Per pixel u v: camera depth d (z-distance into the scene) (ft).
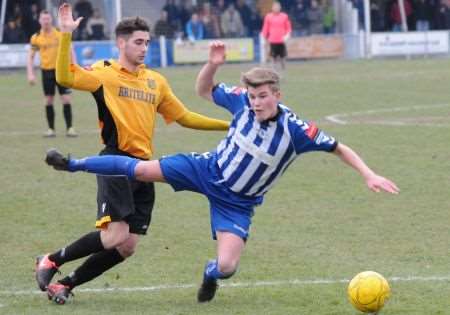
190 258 61.67
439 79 190.49
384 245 64.39
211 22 255.91
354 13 265.95
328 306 49.67
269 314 48.29
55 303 50.75
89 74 50.85
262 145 47.03
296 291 53.01
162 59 246.06
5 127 132.26
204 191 48.49
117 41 51.90
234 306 49.98
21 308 49.78
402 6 271.69
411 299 50.90
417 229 68.95
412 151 104.22
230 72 215.51
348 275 56.54
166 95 53.26
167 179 48.24
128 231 51.24
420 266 58.54
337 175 91.40
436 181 86.94
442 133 117.70
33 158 104.53
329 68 228.43
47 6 246.47
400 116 135.64
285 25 214.90
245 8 262.67
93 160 47.62
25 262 61.05
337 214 74.59
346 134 118.62
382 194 81.92
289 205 78.23
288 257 61.46
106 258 51.16
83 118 142.72
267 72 46.32
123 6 268.62
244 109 47.96
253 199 48.73
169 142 114.42
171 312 48.78
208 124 53.93
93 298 52.01
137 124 51.62
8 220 74.02
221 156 48.24
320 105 151.53
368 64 237.25
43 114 147.23
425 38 259.39
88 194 84.48
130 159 48.32
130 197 50.55
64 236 68.69
